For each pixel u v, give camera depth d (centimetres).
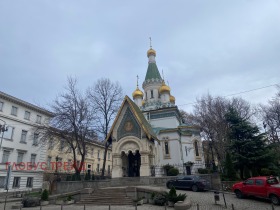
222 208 1534
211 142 3591
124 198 1928
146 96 4950
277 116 4062
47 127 3209
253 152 2430
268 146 2525
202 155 4009
